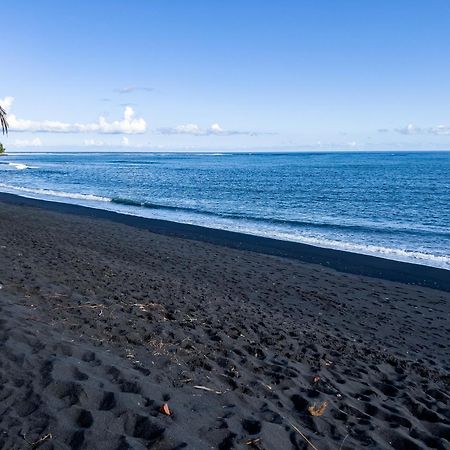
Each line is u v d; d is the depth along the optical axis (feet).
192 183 175.22
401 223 82.28
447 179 191.72
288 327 27.14
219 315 27.25
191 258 49.08
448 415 17.21
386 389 19.13
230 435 12.30
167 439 11.32
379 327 30.86
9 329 17.11
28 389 13.14
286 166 340.59
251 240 63.16
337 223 81.71
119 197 123.65
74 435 11.19
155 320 23.48
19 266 31.48
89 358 16.20
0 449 10.55
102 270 35.42
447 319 33.83
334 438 13.75
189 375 16.53
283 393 16.63
